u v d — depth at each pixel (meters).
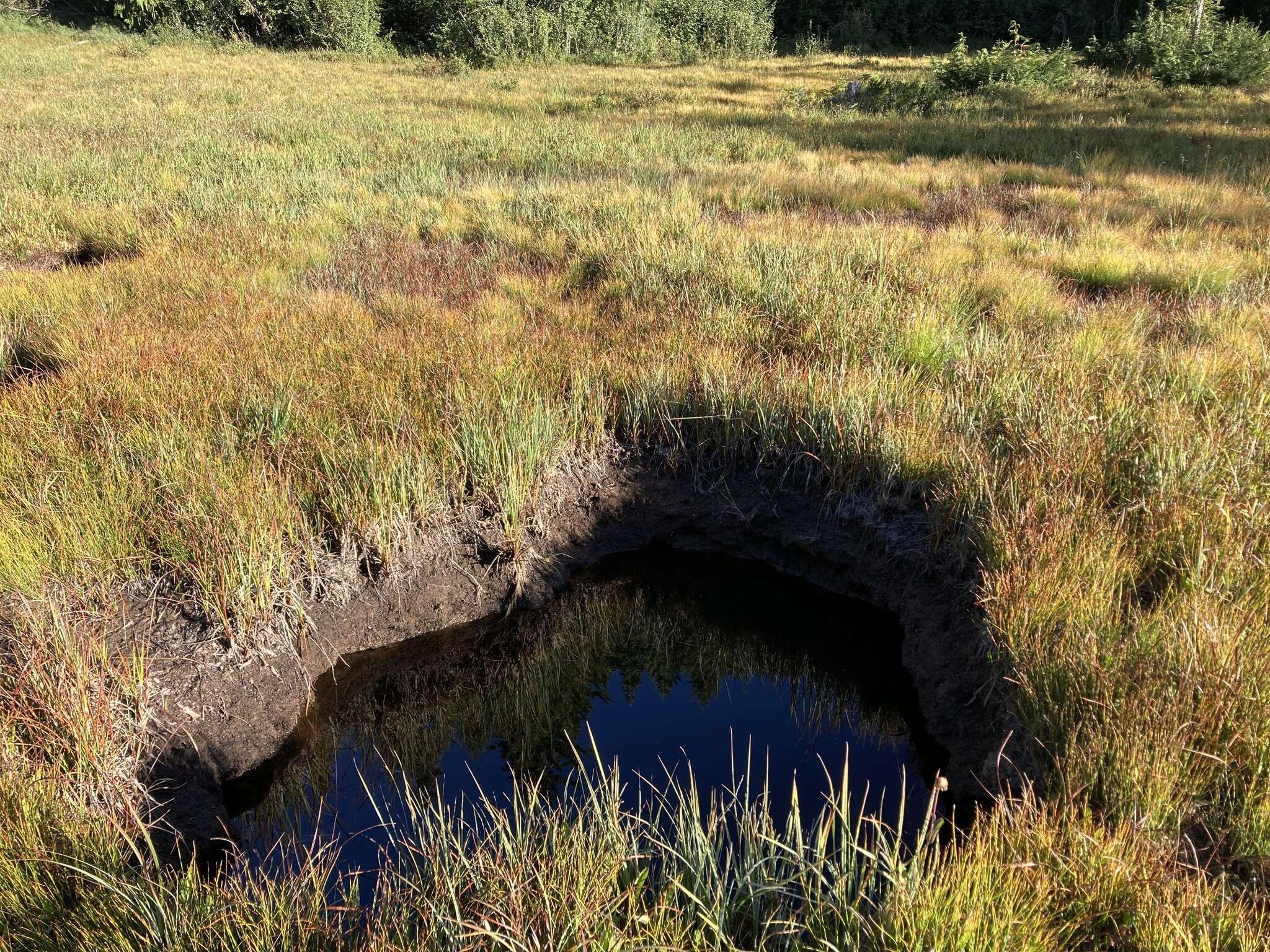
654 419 5.60
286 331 6.28
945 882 2.53
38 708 3.39
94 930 2.67
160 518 4.31
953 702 3.97
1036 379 5.32
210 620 4.10
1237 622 3.27
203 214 9.66
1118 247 8.45
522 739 4.32
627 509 5.44
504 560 4.97
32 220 9.52
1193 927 2.40
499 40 25.11
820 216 9.60
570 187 10.70
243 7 27.58
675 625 5.21
